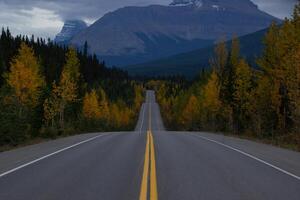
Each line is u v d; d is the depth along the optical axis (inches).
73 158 654.5
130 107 5679.1
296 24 1330.0
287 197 382.0
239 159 665.6
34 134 1386.6
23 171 515.8
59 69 4188.0
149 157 667.4
